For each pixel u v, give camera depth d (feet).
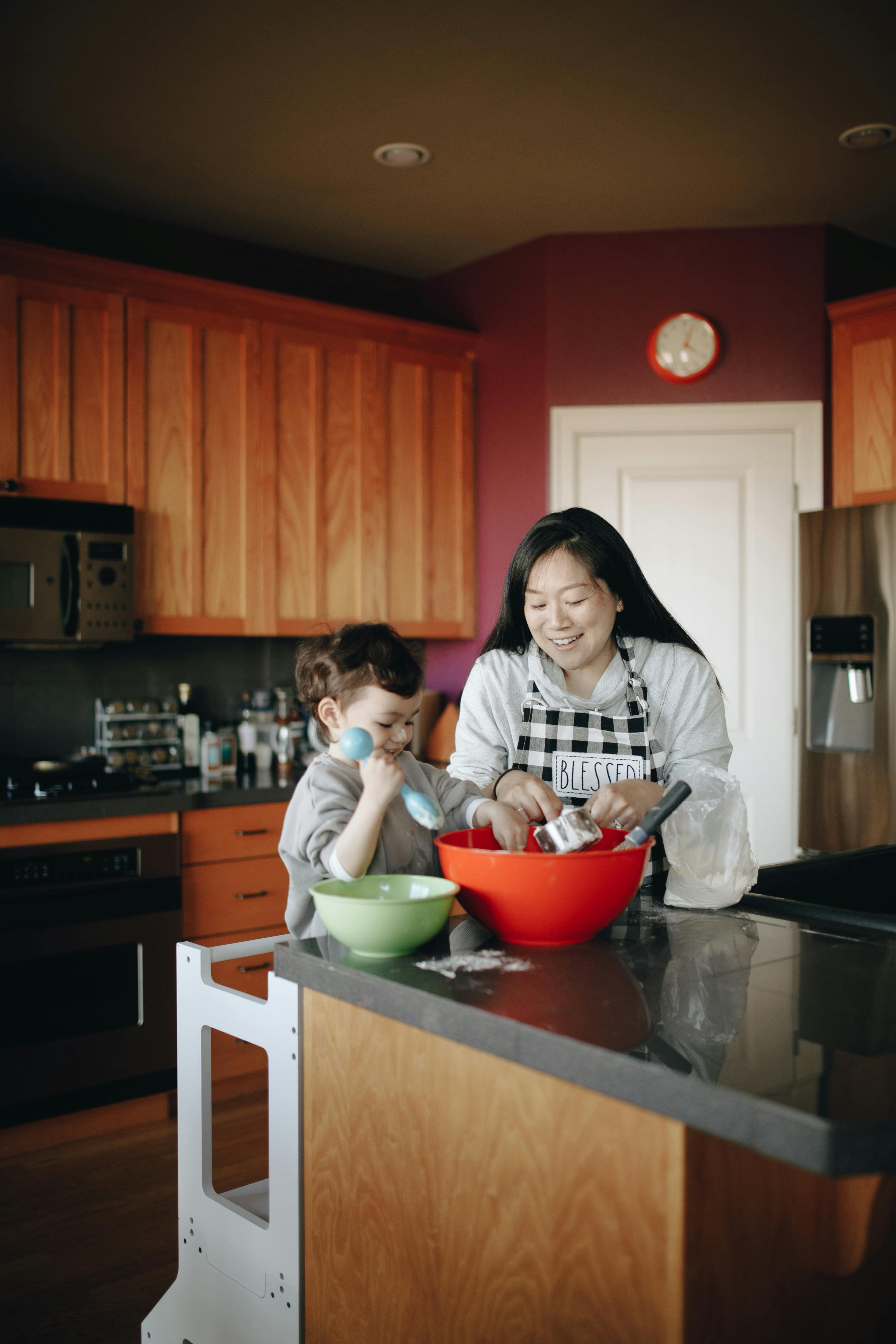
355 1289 3.66
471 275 12.26
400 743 4.17
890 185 10.11
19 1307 6.11
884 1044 2.79
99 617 9.30
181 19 7.25
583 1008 3.07
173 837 8.95
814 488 11.02
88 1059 8.46
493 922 3.78
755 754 11.09
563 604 4.88
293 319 10.63
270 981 4.03
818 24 7.39
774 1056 2.69
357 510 11.14
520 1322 3.02
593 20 7.32
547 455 11.35
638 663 5.31
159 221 10.96
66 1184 7.68
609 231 11.24
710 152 9.38
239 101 8.42
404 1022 3.26
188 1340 4.51
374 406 11.23
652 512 11.23
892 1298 3.50
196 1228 4.48
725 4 7.13
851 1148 2.24
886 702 10.00
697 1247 2.64
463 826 4.45
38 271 9.09
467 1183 3.19
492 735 5.49
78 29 7.36
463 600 11.97
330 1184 3.77
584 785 5.29
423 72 7.99
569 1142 2.88
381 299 12.60
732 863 4.43
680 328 11.07
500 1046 2.95
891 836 9.96
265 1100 9.11
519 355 11.68
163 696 10.93
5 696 9.98
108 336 9.49
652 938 3.95
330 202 10.48
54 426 9.21
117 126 8.84
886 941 3.92
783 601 11.07
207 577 10.14
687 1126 2.58
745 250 11.12
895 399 10.44
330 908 3.53
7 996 8.14
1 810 8.06
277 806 9.62
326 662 4.06
